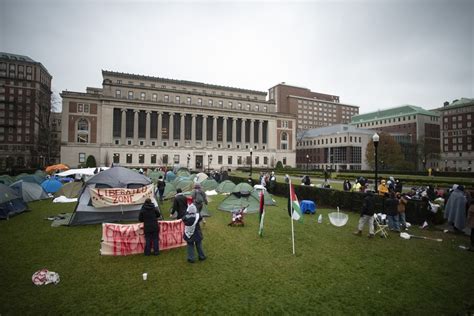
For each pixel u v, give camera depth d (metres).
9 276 6.99
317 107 141.50
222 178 33.47
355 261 8.23
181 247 9.47
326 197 18.55
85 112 70.44
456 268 7.77
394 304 5.79
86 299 5.87
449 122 92.31
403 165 69.69
